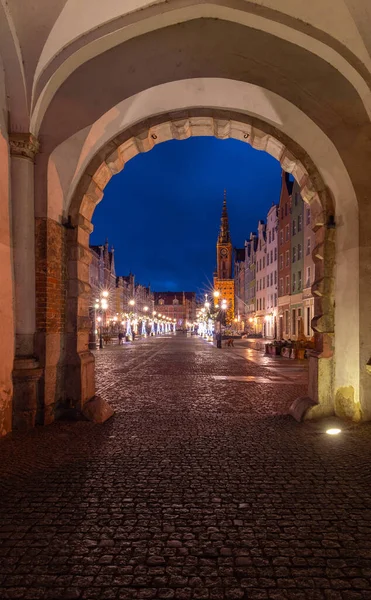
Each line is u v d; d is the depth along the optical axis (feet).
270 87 24.48
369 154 24.16
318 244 27.40
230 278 388.98
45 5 20.61
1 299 22.33
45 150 24.48
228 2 22.56
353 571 10.03
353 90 23.79
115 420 26.20
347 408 25.41
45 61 22.52
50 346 24.53
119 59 24.47
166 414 28.09
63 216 26.58
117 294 302.25
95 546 11.12
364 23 21.22
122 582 9.55
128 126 27.27
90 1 21.02
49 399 24.61
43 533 11.82
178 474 16.57
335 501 14.05
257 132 27.68
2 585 9.46
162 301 580.30
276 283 176.35
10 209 23.53
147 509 13.39
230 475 16.48
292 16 22.29
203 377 50.49
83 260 27.63
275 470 17.04
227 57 24.40
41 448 19.98
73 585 9.46
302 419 25.68
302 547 11.11
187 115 27.48
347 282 25.40
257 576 9.80
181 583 9.52
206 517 12.85
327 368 26.27
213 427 24.36
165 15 22.99
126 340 186.19
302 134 25.85
